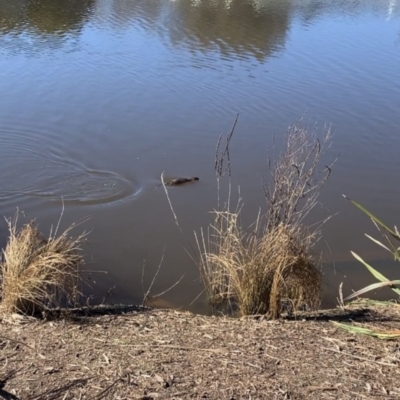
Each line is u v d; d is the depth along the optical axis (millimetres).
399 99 15062
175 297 6723
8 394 3932
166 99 14578
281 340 4930
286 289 5855
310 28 23250
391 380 4305
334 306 6660
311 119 13555
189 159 11352
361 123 13359
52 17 23203
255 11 26172
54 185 10180
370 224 9086
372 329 5254
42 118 13086
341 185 10430
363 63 18203
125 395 3969
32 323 5078
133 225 8711
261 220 8609
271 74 16781
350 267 7723
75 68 16781
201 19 24125
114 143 12023
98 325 5125
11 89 14883
